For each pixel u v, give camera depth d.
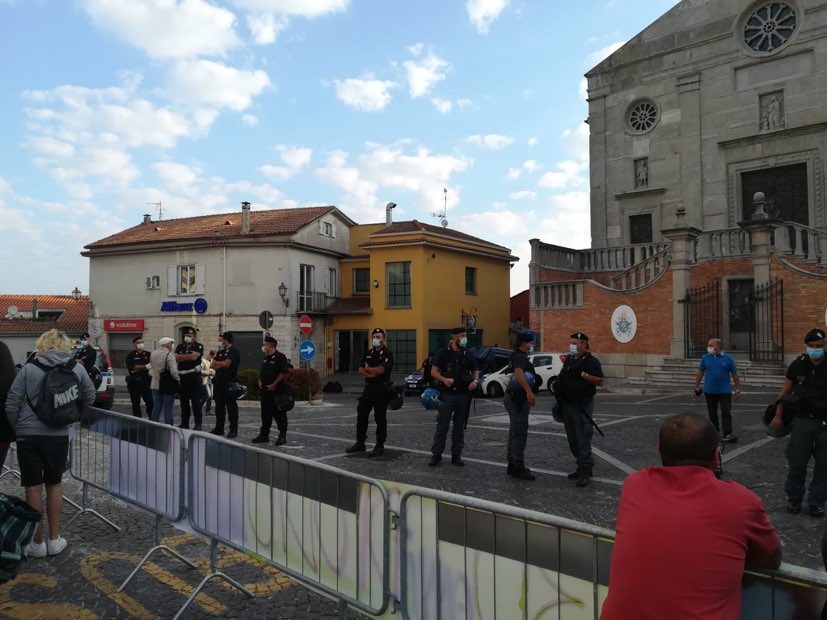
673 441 2.44
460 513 3.05
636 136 26.92
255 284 30.69
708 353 9.84
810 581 2.07
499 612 2.88
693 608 2.05
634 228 27.06
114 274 33.50
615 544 2.31
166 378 11.45
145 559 4.72
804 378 6.20
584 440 7.32
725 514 2.16
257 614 4.20
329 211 34.03
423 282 30.77
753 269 19.62
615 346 21.34
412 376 24.03
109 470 6.00
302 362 30.83
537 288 23.27
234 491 4.52
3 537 3.83
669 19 26.19
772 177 23.92
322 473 3.82
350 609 4.23
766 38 24.06
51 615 4.16
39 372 5.21
